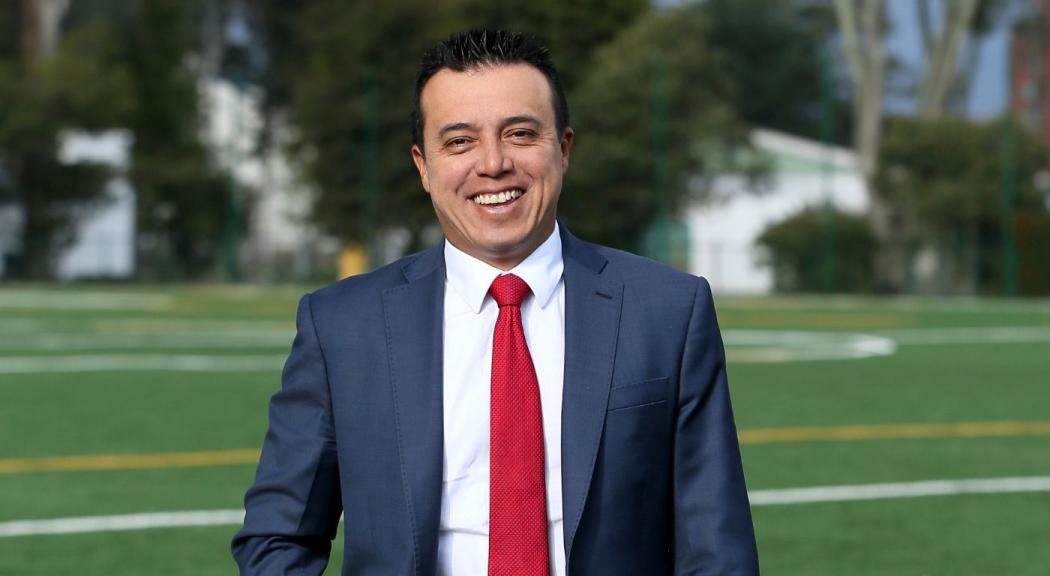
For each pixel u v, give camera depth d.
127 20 46.88
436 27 36.94
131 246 40.75
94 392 13.17
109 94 40.81
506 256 2.56
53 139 39.09
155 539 6.74
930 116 35.84
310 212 37.62
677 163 36.06
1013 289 32.72
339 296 2.60
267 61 49.53
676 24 36.84
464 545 2.48
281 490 2.56
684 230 40.62
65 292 34.59
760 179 39.47
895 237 34.66
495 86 2.53
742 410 11.91
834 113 62.72
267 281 40.56
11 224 39.47
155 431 10.58
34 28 45.41
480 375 2.52
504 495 2.45
